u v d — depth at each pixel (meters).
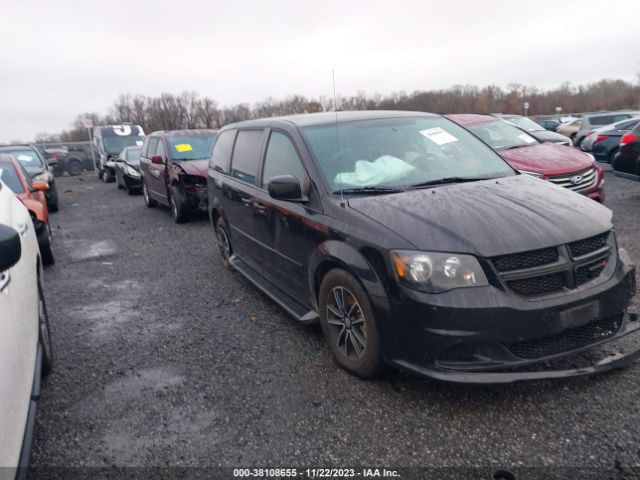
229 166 5.72
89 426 3.18
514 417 2.97
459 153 4.35
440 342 2.86
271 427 3.05
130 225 10.35
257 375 3.69
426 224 3.09
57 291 6.11
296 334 4.36
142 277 6.48
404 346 3.01
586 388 3.19
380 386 3.39
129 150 16.73
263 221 4.63
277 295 4.57
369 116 4.62
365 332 3.31
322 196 3.75
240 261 5.66
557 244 2.98
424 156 4.20
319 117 4.65
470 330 2.81
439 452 2.73
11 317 2.43
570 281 2.97
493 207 3.28
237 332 4.50
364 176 3.90
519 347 2.91
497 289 2.84
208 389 3.54
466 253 2.89
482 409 3.07
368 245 3.18
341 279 3.43
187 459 2.82
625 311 3.26
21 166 8.07
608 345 3.59
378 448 2.79
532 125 13.34
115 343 4.43
